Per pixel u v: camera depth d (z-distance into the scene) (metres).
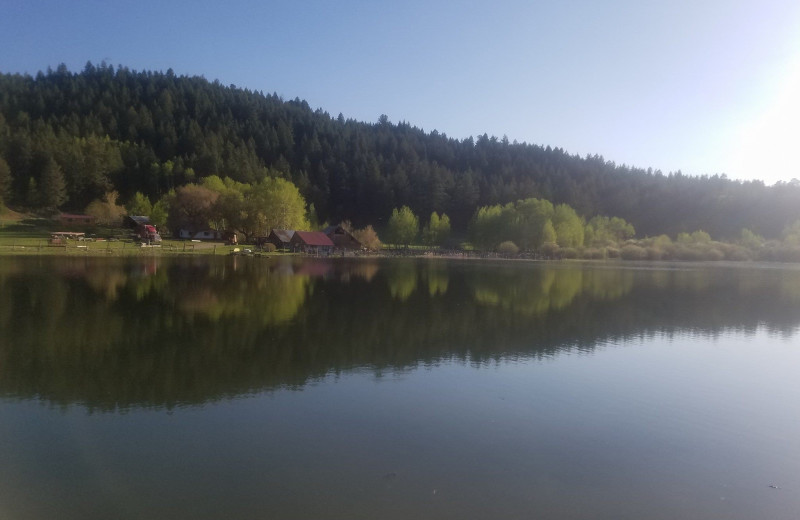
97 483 10.29
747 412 15.61
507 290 44.28
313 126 192.50
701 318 32.69
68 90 177.50
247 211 107.50
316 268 63.28
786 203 158.25
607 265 90.12
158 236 93.25
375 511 9.55
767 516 9.95
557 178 176.12
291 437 12.62
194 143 152.62
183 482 10.38
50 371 17.20
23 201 119.81
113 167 137.50
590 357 21.73
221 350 20.47
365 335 24.16
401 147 188.50
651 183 183.38
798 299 43.84
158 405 14.52
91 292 33.66
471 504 9.91
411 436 12.92
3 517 9.05
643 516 9.78
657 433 13.73
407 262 85.38
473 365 19.73
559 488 10.65
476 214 135.25
